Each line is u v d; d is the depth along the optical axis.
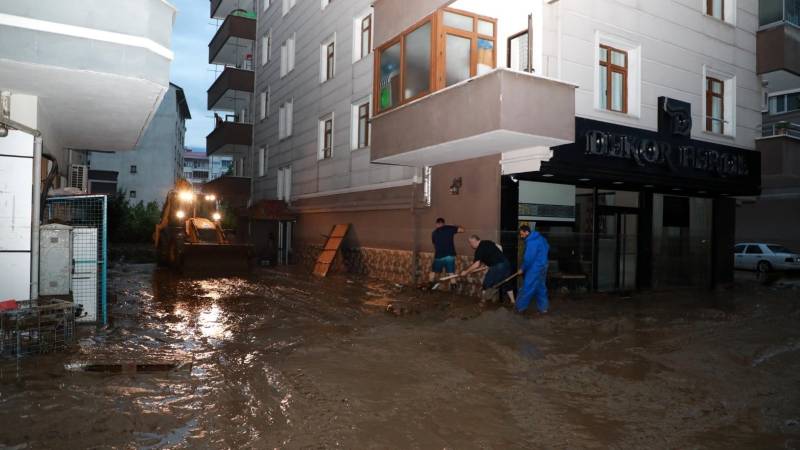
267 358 5.78
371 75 14.55
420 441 3.65
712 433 3.87
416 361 5.66
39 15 5.80
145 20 6.34
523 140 8.97
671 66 11.37
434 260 11.19
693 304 10.25
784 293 12.38
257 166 25.22
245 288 11.91
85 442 3.54
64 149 12.01
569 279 11.21
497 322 7.79
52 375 4.99
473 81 8.78
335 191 16.62
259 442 3.59
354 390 4.70
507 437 3.74
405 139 10.43
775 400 4.59
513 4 9.73
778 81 14.16
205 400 4.40
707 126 12.41
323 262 15.75
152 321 7.83
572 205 11.40
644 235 12.56
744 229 22.38
